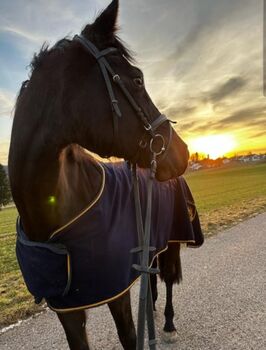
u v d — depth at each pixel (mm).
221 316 3871
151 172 1931
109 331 3678
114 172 2410
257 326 3596
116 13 1856
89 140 1896
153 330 1943
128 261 2215
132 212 2359
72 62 1844
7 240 12227
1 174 45812
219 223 10367
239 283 4871
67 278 2002
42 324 3893
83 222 1990
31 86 1867
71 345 2156
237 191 26781
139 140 1956
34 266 1996
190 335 3498
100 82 1845
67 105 1808
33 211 1883
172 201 3141
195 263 6047
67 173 1970
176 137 2137
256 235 8289
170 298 3570
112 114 1858
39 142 1779
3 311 4270
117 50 1913
